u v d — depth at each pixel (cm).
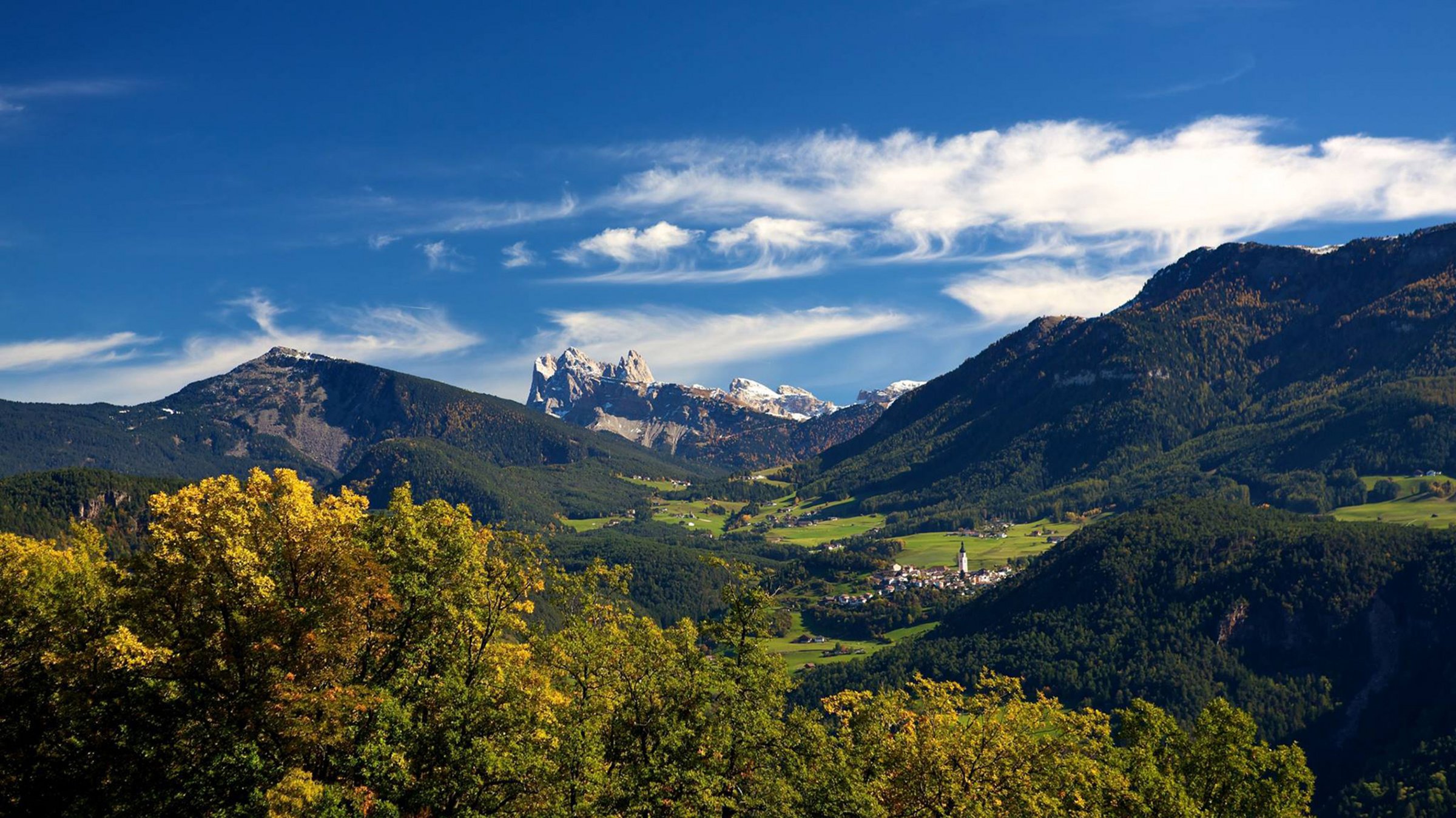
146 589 4544
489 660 5194
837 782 5097
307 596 4703
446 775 4547
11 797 4412
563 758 4709
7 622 4884
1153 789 5484
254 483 4766
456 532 5256
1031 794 5272
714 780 4919
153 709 4425
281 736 4288
